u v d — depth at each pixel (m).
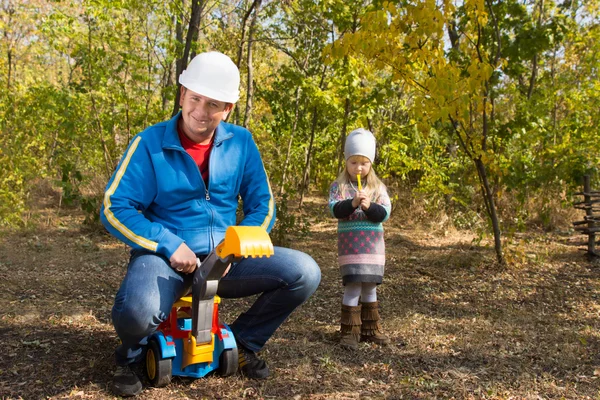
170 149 2.58
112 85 8.08
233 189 2.75
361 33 5.13
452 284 5.30
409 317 4.12
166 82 9.14
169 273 2.49
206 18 9.02
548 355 3.28
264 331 2.80
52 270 5.52
